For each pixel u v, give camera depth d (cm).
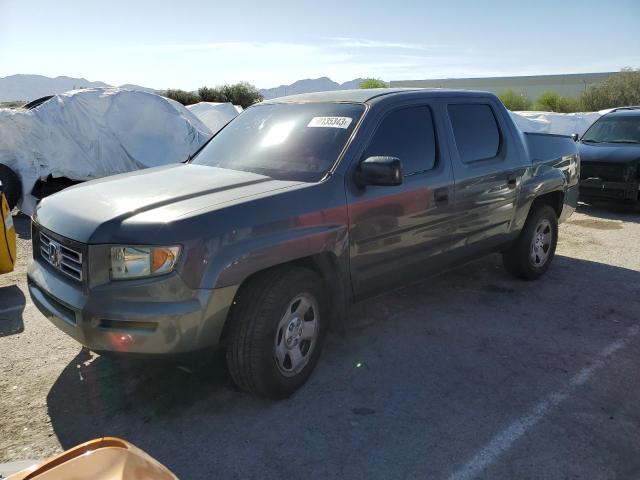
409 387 381
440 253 470
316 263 375
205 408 354
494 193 513
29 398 369
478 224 502
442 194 454
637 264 685
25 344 454
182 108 1257
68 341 459
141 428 334
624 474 293
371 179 376
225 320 325
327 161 394
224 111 1479
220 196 345
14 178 962
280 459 306
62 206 357
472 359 423
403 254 432
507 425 337
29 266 385
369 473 294
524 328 483
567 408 356
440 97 483
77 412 352
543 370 407
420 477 291
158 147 1111
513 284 600
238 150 449
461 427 335
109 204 340
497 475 292
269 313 335
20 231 873
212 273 312
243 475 293
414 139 446
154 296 304
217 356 392
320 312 377
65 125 1032
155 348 307
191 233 308
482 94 532
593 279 622
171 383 384
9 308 539
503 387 382
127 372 400
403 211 421
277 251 336
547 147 613
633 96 2998
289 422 340
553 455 308
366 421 341
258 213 335
